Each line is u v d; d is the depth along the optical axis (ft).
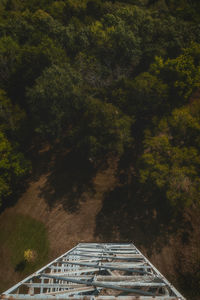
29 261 72.79
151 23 95.76
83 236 77.71
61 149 101.35
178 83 77.00
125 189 86.28
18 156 84.79
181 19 101.71
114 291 34.53
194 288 64.13
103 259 52.19
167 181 65.46
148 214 79.41
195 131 69.05
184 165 67.87
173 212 77.97
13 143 89.86
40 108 82.69
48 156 100.01
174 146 75.36
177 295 24.93
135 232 76.43
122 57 93.56
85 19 121.80
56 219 82.23
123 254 52.70
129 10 105.81
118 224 78.79
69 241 77.05
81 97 80.69
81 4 127.75
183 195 64.28
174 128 72.95
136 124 99.30
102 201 84.64
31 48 92.84
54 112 78.59
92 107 77.41
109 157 95.35
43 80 80.12
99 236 77.15
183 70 75.51
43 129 82.99
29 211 85.10
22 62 94.53
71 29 105.09
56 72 80.48
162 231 75.36
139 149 94.32
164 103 84.12
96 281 31.71
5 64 95.55
